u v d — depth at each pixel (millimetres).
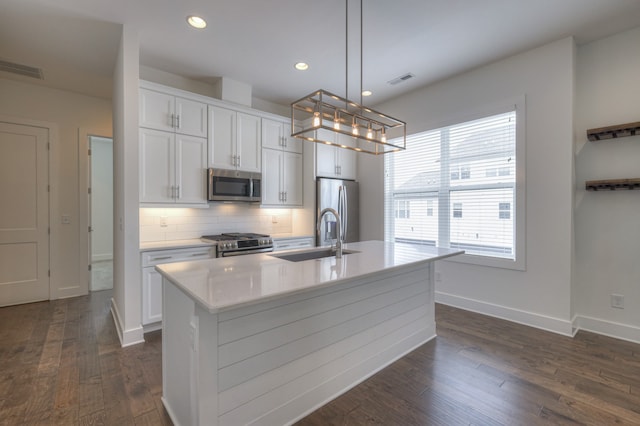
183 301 1667
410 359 2539
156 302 2982
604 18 2611
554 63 3000
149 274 2945
